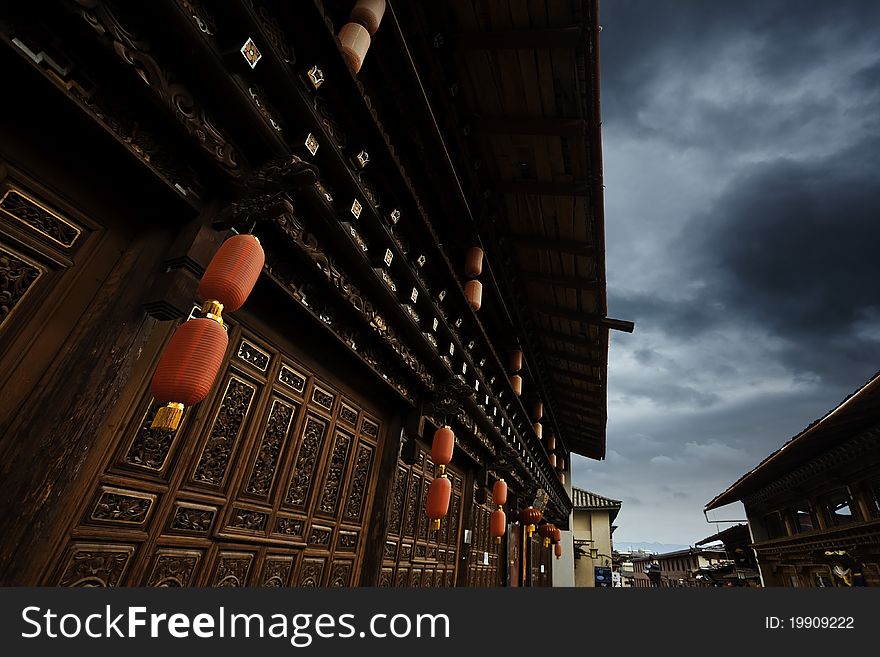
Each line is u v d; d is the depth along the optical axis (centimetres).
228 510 315
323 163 308
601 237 691
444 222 595
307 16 254
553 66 457
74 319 225
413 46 453
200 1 213
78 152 232
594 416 1591
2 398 196
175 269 240
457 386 562
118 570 241
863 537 1059
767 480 1630
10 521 180
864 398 849
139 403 255
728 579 2433
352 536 465
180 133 232
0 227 202
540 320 1058
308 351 410
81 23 180
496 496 732
